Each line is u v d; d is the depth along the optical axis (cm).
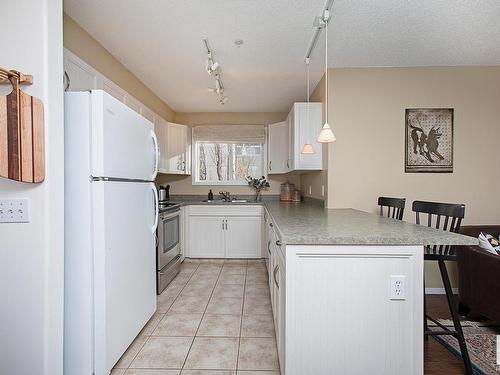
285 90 364
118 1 187
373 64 292
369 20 210
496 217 297
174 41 240
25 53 133
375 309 133
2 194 135
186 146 440
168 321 232
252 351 190
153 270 229
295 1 188
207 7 194
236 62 281
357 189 302
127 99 284
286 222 186
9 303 136
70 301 157
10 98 124
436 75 298
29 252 136
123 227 179
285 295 138
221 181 478
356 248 132
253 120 474
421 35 232
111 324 164
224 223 420
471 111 297
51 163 138
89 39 229
